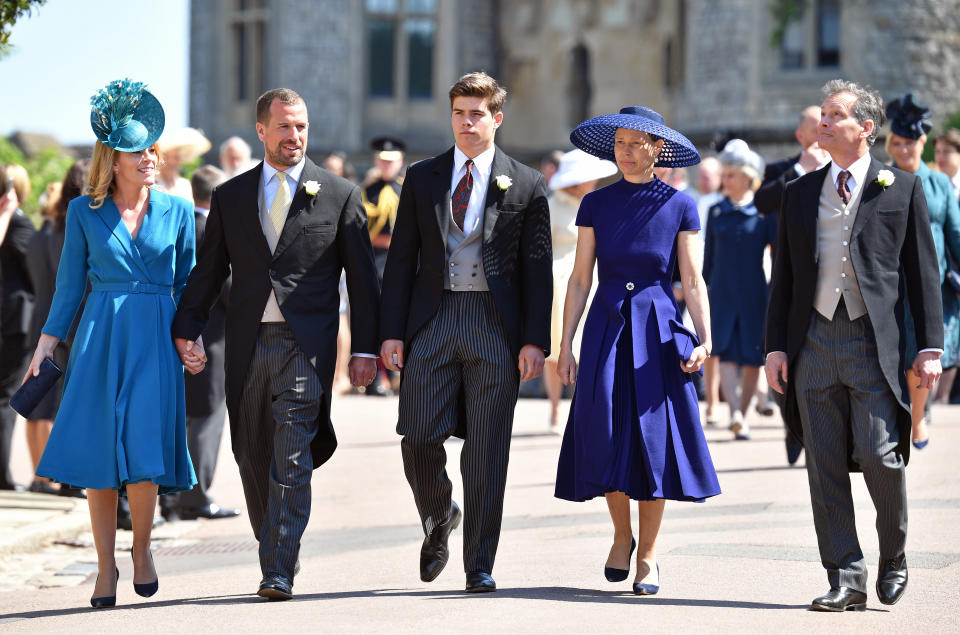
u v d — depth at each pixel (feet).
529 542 58.59
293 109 48.26
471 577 47.01
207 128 203.21
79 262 48.08
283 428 47.32
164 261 48.42
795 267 44.96
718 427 96.53
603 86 208.44
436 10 203.82
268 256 48.06
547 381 94.99
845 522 44.19
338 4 194.80
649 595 45.70
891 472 43.39
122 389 46.96
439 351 47.44
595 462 45.27
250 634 40.75
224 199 48.60
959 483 67.77
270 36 195.62
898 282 44.50
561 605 44.14
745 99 178.40
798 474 73.51
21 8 57.06
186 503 70.79
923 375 44.32
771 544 54.34
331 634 40.34
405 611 43.70
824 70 176.96
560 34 210.18
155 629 42.24
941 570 48.49
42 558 61.16
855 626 40.73
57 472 46.70
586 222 47.34
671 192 46.93
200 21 203.72
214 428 71.10
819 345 44.34
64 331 47.85
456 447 91.56
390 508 71.31
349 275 48.85
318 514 70.18
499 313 47.44
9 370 76.02
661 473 44.96
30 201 135.64
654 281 46.60
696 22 182.60
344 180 49.52
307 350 47.55
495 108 48.32
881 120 44.65
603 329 46.29
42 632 42.96
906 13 175.32
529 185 48.37
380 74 202.39
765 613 42.55
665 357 45.96
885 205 44.29
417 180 48.26
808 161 76.02
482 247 47.47
